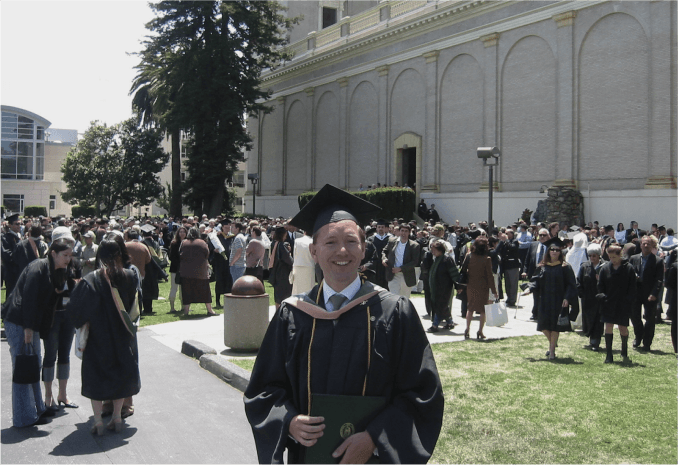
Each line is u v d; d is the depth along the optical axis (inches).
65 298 244.1
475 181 1222.9
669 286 344.5
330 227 108.8
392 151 1414.9
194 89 1411.2
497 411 240.1
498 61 1176.8
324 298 110.4
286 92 1811.0
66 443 209.8
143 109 1839.3
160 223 1014.4
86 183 1998.0
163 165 2090.3
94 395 213.2
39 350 231.1
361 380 102.3
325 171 1648.6
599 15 1006.4
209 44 1446.9
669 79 911.0
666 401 253.3
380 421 97.0
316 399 98.3
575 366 319.9
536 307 482.6
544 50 1093.8
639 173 953.5
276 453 97.1
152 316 485.7
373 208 118.6
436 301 428.1
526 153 1127.0
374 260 442.6
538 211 1042.7
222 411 244.7
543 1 1087.0
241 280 360.2
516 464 186.7
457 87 1263.5
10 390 275.7
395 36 1396.4
